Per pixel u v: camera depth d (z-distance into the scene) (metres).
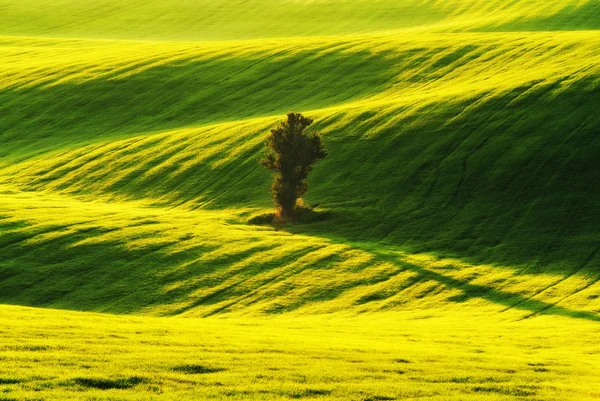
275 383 54.56
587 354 79.69
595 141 167.75
